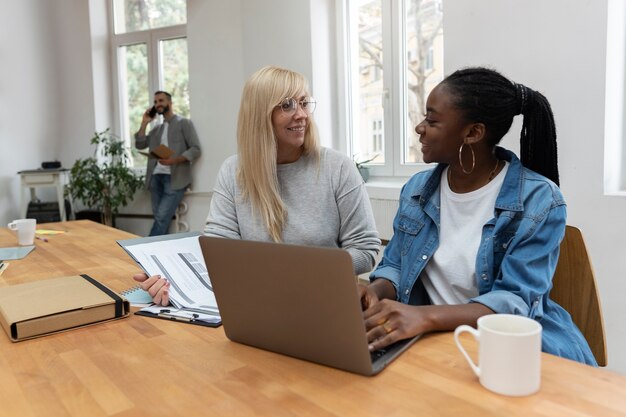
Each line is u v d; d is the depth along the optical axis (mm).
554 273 1175
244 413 700
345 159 1591
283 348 891
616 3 2176
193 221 4914
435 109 1156
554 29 2312
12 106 5188
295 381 792
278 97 1446
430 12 3260
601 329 1116
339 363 820
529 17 2398
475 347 888
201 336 1010
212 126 4660
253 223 1531
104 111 5441
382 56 3543
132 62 5387
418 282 1277
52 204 5074
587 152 2246
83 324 1083
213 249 904
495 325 779
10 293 1176
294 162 1578
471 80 1135
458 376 782
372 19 3611
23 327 1007
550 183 1107
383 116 3594
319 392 751
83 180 4895
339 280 761
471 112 1121
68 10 5359
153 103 5270
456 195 1226
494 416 662
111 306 1116
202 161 4754
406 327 908
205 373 834
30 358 921
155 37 5164
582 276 1140
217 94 4594
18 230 2092
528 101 1174
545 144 1216
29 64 5277
